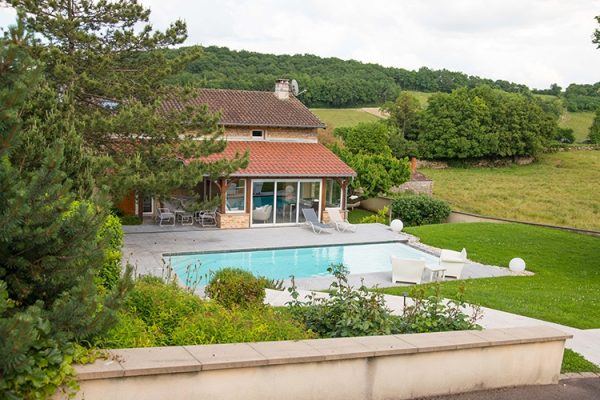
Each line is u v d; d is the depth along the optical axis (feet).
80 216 16.67
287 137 99.60
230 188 86.22
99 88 59.98
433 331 25.81
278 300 41.42
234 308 27.99
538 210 130.11
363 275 59.11
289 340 21.24
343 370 20.11
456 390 22.84
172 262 62.95
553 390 24.32
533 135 215.10
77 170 30.07
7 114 14.70
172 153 64.44
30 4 58.23
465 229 84.89
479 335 23.68
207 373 17.62
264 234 80.89
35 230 15.89
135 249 66.54
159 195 62.69
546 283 56.03
